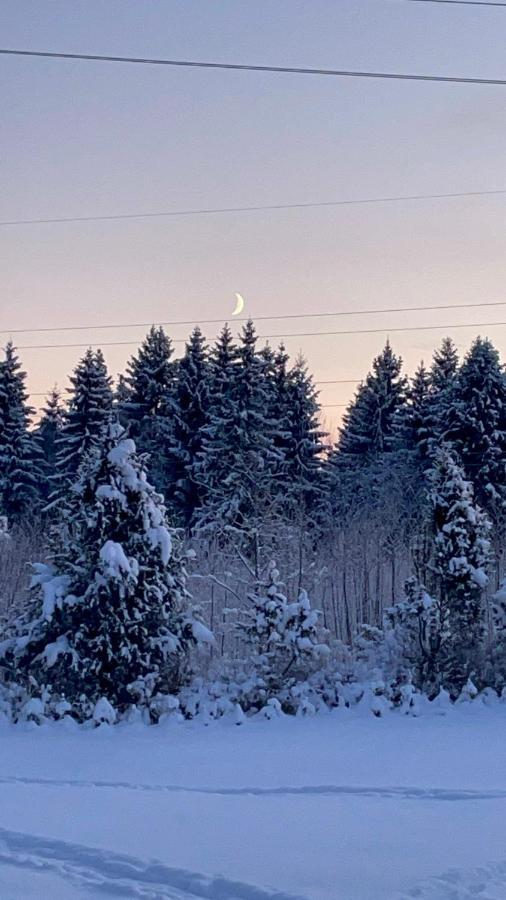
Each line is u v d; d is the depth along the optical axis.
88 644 19.28
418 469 49.78
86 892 7.00
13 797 11.40
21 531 34.50
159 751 16.08
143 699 19.34
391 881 7.32
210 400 52.28
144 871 7.56
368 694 20.20
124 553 19.66
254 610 21.20
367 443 59.09
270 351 57.56
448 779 13.12
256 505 35.25
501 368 50.44
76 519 20.28
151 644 19.67
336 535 36.28
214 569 29.06
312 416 57.12
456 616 21.70
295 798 11.48
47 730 18.23
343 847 8.52
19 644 19.47
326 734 17.64
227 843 8.67
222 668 20.78
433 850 8.41
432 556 22.30
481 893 6.98
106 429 20.48
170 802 11.08
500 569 27.72
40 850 8.31
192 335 53.41
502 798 11.38
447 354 55.53
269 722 19.02
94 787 12.59
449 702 20.19
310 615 20.88
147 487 20.16
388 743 16.58
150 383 55.94
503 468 45.78
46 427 64.94
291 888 7.10
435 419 50.72
